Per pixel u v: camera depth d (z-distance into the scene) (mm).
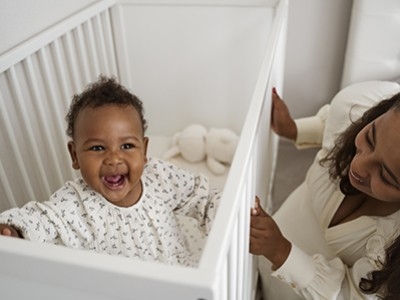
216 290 359
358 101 1017
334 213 909
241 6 1360
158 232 828
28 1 1047
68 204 738
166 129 1643
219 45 1441
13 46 1014
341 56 1694
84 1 1297
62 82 1202
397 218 767
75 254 395
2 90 994
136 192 816
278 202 1641
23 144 1091
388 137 637
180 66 1504
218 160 1431
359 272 799
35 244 412
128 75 1546
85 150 736
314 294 807
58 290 431
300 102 1846
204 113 1583
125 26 1459
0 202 997
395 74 1546
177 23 1427
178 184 901
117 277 375
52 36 1106
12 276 436
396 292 661
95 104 738
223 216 433
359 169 695
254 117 641
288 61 1761
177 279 357
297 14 1652
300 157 1874
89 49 1330
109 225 776
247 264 776
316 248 979
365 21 1465
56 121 1204
